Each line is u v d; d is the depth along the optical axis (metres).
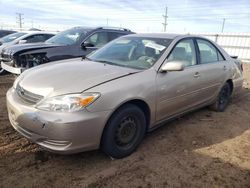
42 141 2.68
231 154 3.43
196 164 3.12
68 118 2.53
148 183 2.69
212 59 4.63
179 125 4.28
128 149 3.12
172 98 3.57
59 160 3.01
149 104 3.20
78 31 7.01
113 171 2.86
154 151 3.35
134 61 3.54
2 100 5.14
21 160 2.96
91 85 2.73
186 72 3.78
